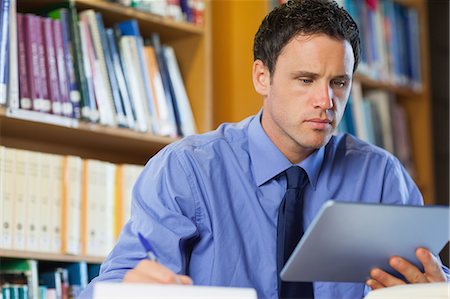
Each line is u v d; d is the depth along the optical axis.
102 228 3.01
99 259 2.98
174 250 2.04
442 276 1.84
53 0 3.00
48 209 2.86
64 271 2.91
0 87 2.72
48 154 3.00
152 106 3.20
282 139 2.18
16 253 2.74
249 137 2.25
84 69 2.97
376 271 1.86
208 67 3.44
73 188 2.93
